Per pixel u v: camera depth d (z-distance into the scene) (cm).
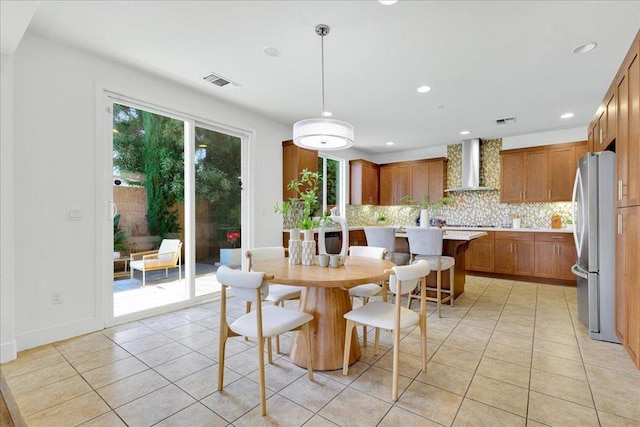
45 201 256
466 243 423
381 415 168
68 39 256
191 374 211
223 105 397
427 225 428
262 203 452
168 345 256
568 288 452
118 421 163
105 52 277
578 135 503
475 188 570
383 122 479
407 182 661
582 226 289
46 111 256
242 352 246
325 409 173
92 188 283
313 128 234
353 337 232
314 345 222
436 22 228
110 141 298
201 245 383
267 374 212
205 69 308
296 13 219
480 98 379
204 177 386
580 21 225
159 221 352
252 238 434
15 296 242
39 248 253
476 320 317
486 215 593
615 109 255
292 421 163
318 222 250
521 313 339
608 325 263
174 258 368
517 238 505
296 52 273
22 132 244
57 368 217
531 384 199
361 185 645
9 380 201
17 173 242
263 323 189
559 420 164
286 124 494
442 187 614
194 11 218
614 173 264
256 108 420
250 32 243
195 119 368
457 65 295
